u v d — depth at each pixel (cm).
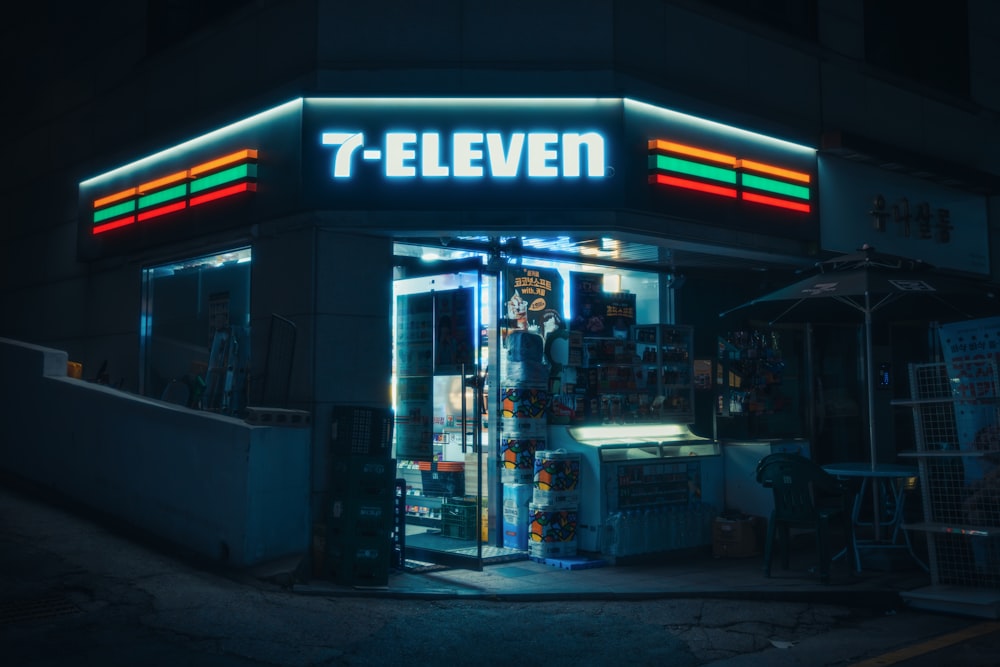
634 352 988
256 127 909
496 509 941
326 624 637
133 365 1088
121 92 1155
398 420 948
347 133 850
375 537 763
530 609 707
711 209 937
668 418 1002
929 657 595
